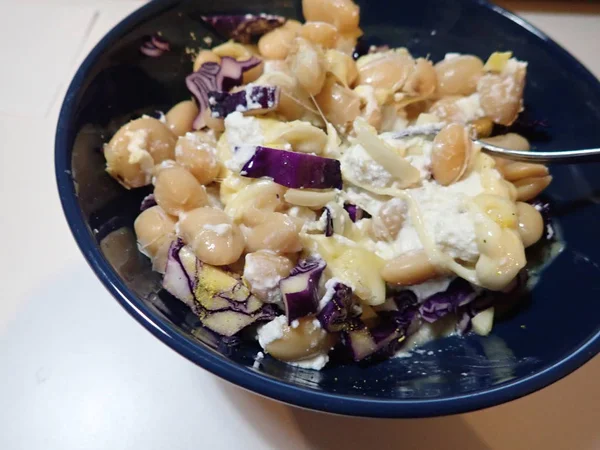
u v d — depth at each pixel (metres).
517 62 0.17
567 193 0.16
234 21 0.18
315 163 0.15
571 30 0.23
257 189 0.14
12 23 0.21
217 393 0.14
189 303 0.13
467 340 0.14
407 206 0.15
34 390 0.14
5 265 0.16
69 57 0.21
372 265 0.14
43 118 0.19
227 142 0.16
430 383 0.12
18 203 0.17
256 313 0.13
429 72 0.17
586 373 0.15
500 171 0.16
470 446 0.14
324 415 0.14
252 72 0.17
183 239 0.13
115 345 0.15
